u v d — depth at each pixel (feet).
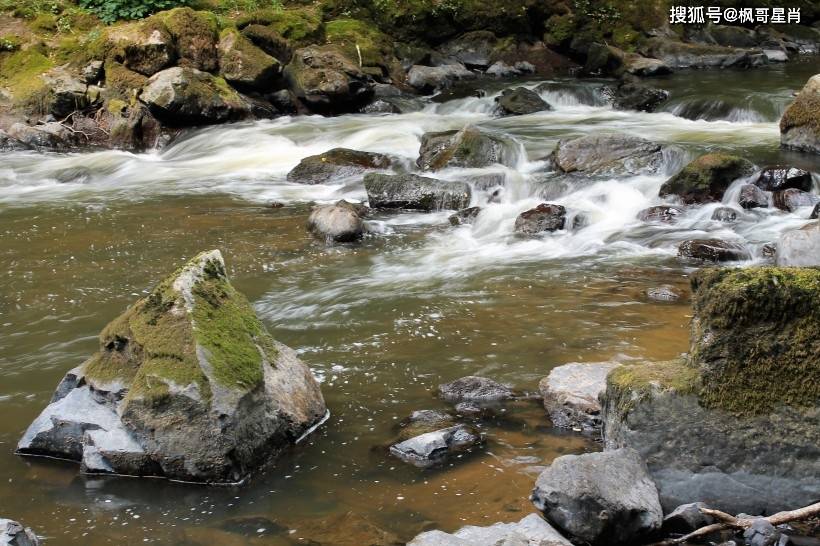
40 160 45.42
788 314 13.84
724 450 13.83
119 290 25.68
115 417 15.80
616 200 34.24
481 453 15.69
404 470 15.24
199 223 33.17
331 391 18.48
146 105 49.52
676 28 70.49
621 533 12.94
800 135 39.17
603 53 64.54
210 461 14.98
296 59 54.75
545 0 68.54
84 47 53.26
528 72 66.03
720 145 40.93
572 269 27.07
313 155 42.55
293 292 25.14
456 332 21.68
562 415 16.76
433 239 30.86
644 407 14.17
